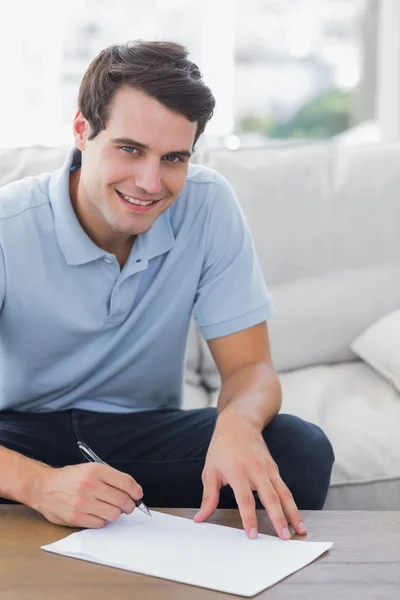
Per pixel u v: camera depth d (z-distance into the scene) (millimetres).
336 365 2318
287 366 2307
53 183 1655
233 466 1360
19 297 1615
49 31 3568
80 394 1745
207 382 2324
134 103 1400
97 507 1255
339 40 3982
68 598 1036
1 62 3523
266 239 2332
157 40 1505
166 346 1753
